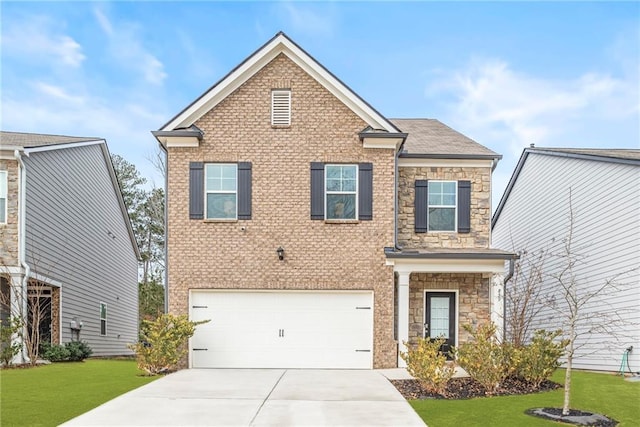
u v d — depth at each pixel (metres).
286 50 14.69
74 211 19.02
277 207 14.43
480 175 15.83
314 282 14.29
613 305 14.42
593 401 9.61
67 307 18.19
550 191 18.23
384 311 14.28
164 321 13.17
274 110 14.67
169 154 14.48
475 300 15.45
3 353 13.91
